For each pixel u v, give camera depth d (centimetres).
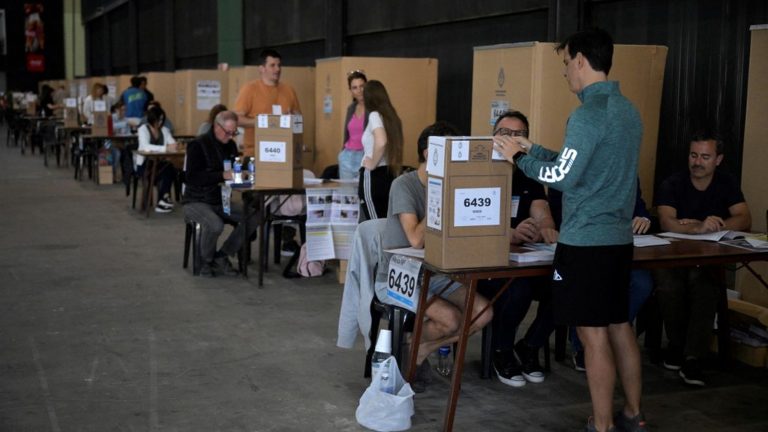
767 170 419
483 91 528
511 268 292
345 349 418
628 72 505
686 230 379
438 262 292
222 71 1080
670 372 390
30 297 516
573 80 286
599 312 281
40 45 2898
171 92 1248
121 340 430
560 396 356
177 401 345
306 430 316
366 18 930
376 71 693
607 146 273
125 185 1076
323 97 756
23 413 330
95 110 1071
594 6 602
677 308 384
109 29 2389
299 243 676
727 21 495
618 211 279
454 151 281
